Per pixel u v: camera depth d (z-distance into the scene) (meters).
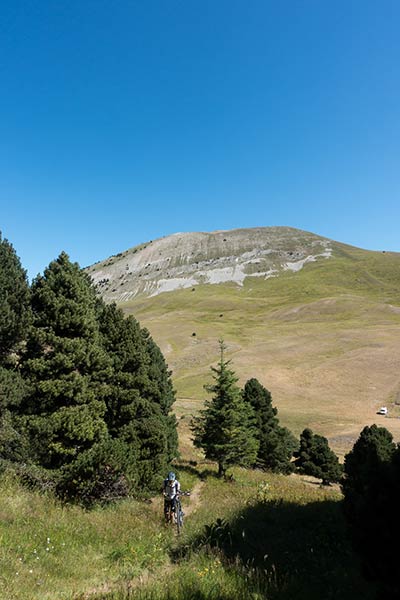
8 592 6.23
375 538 5.25
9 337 14.52
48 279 16.28
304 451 38.38
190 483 22.78
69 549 9.28
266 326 143.88
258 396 38.47
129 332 20.11
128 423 19.17
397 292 193.00
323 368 92.94
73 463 14.30
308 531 11.41
